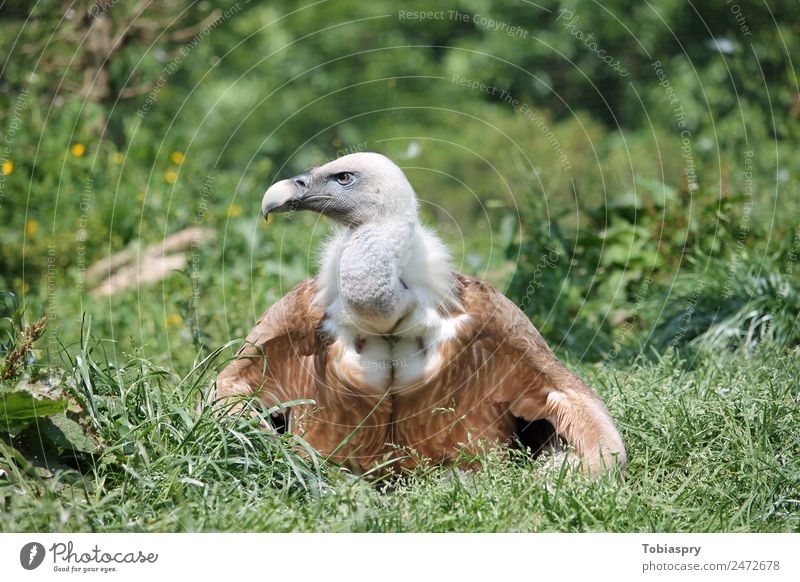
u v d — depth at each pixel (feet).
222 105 71.46
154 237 44.78
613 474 22.95
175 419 23.97
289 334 26.37
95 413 23.21
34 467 22.18
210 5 64.13
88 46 54.95
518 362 25.75
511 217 41.32
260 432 23.52
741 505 22.82
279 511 21.11
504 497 21.86
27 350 23.67
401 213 24.99
